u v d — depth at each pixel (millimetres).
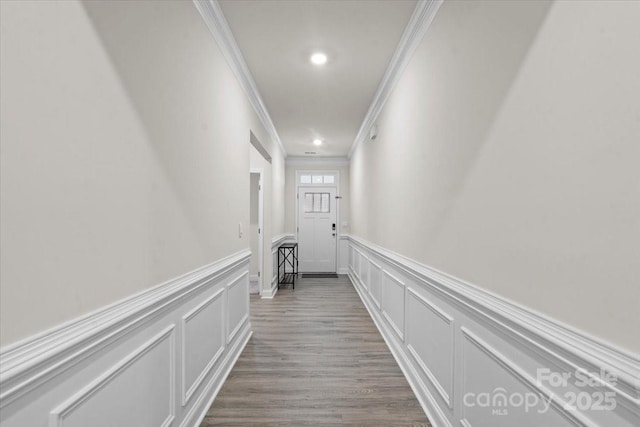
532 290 1081
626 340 765
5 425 751
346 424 1954
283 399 2225
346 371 2641
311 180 7371
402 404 2170
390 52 2672
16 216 778
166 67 1522
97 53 1052
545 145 1020
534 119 1071
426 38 2096
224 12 2156
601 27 822
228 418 2016
